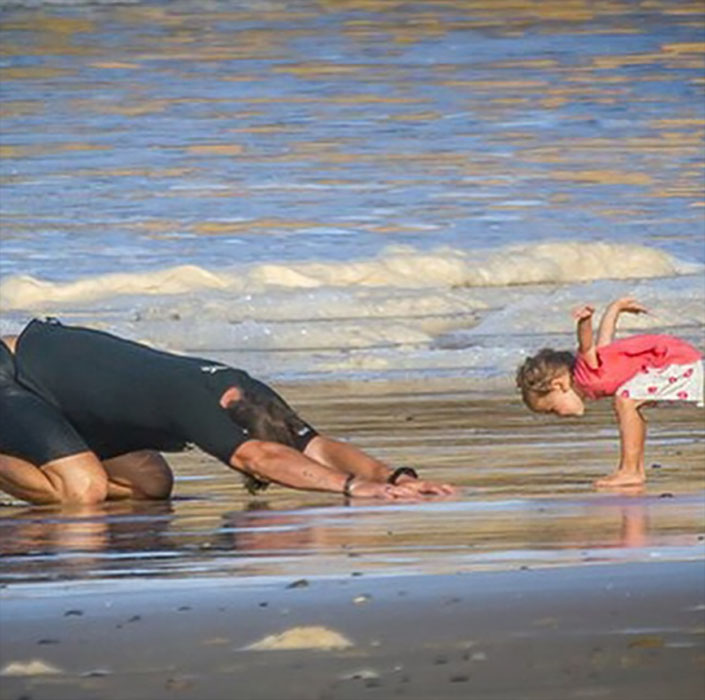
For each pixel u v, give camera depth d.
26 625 19.89
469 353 53.84
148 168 91.62
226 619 19.91
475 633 18.88
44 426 31.69
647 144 98.56
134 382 31.56
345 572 22.69
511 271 69.25
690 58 130.62
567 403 31.67
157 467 32.00
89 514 30.11
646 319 60.19
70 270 70.00
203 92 115.88
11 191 85.69
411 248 72.50
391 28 146.75
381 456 35.94
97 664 18.22
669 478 31.64
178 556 24.91
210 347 57.19
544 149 97.12
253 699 16.81
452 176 89.44
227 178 88.94
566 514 27.41
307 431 31.78
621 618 19.30
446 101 112.38
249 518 28.70
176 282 67.06
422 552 24.14
